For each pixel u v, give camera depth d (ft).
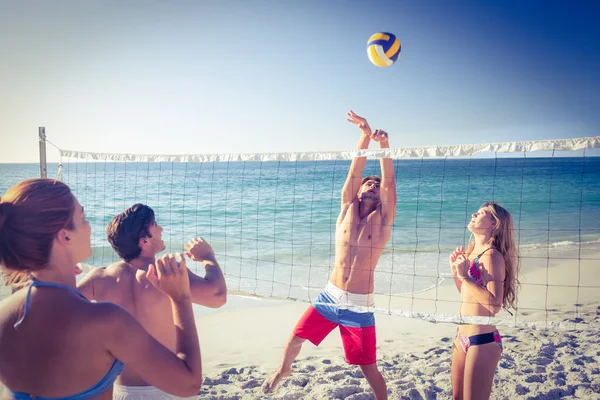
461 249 10.21
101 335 3.69
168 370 3.90
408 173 124.26
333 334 18.89
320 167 118.62
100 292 6.97
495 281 9.16
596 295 23.61
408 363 15.19
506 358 15.24
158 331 6.79
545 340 17.01
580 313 20.33
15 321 3.74
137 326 3.86
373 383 11.34
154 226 7.25
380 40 16.14
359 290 11.90
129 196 58.44
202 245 7.24
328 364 15.30
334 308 11.52
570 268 29.96
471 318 9.16
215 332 18.92
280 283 25.93
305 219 48.29
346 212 13.04
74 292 3.88
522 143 9.87
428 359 15.48
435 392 12.64
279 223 46.29
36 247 3.77
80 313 3.69
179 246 35.04
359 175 13.21
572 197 77.30
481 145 10.30
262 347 17.20
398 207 59.98
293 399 12.21
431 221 49.47
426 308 21.48
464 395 9.09
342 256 12.26
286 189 73.51
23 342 3.68
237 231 42.24
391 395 12.30
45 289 3.76
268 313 21.42
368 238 12.16
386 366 14.84
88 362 3.73
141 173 89.81
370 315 11.34
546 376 13.53
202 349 17.02
